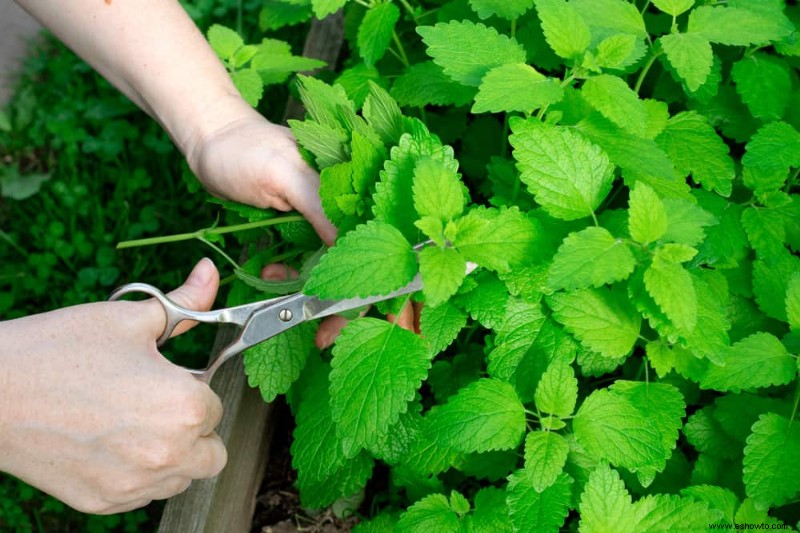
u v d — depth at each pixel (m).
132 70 0.63
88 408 0.51
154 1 0.62
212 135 0.62
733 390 0.58
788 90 0.66
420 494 0.64
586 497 0.55
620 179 0.68
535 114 0.61
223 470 0.65
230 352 0.57
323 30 0.85
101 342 0.53
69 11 0.62
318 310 0.56
